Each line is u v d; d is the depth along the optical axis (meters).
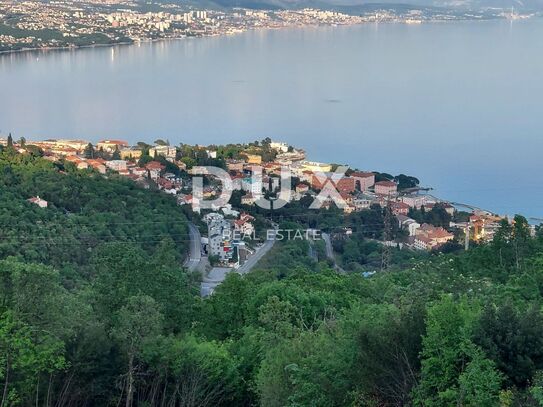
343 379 17.59
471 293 26.17
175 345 23.28
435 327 16.22
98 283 26.34
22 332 20.41
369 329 17.45
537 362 15.55
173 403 22.73
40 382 21.64
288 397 18.34
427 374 16.09
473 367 15.02
